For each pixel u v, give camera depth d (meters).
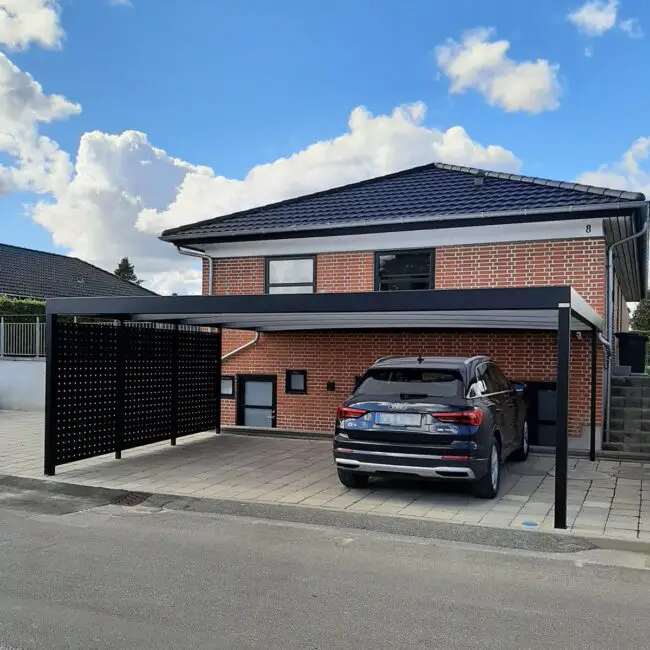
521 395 10.65
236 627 4.40
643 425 11.93
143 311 9.20
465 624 4.52
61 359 9.83
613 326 15.52
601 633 4.39
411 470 7.79
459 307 7.34
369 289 13.27
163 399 11.97
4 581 5.29
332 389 13.64
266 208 15.41
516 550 6.41
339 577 5.50
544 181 13.16
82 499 8.48
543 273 11.89
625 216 11.18
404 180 15.41
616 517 7.36
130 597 4.94
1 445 12.31
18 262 32.66
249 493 8.55
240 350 14.52
